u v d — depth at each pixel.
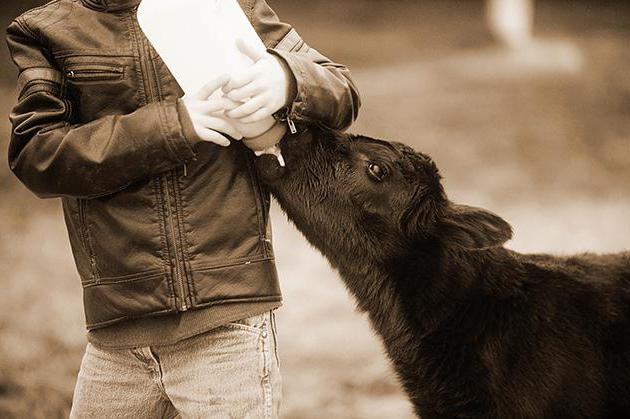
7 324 6.30
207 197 2.53
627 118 13.70
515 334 3.07
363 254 3.24
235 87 2.38
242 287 2.52
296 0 22.72
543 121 13.45
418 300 3.19
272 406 2.61
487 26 18.75
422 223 3.19
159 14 2.40
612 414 3.04
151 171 2.40
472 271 3.17
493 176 11.25
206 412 2.55
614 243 8.48
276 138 2.60
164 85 2.52
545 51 17.80
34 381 5.23
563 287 3.18
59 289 7.18
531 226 9.12
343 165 3.18
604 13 22.77
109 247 2.53
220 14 2.46
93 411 2.71
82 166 2.39
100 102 2.51
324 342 6.20
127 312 2.52
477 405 3.08
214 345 2.54
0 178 10.34
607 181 11.11
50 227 8.98
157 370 2.61
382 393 5.35
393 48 18.47
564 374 2.99
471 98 14.46
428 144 12.43
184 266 2.49
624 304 3.16
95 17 2.53
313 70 2.55
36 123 2.48
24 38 2.56
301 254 8.35
